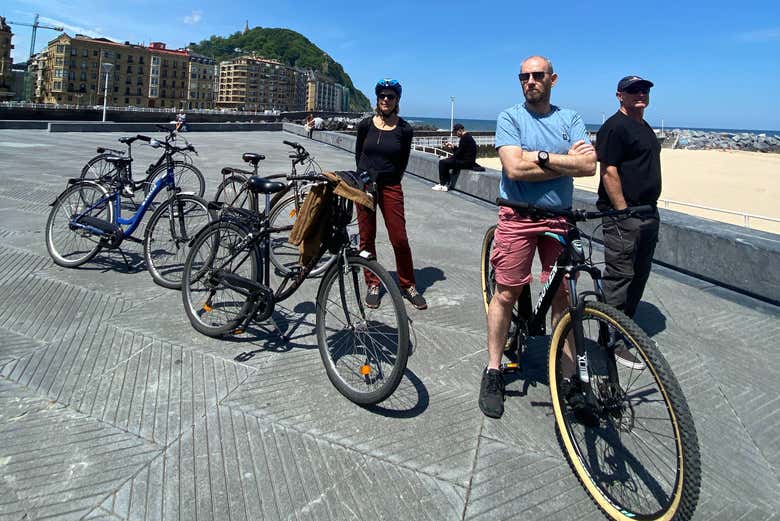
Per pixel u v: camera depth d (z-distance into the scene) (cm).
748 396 299
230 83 16900
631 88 323
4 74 10862
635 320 410
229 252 334
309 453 229
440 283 478
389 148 395
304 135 2547
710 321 412
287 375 294
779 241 477
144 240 430
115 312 365
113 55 11950
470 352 339
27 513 187
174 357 306
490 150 5500
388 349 300
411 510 200
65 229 467
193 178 800
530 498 211
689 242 536
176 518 189
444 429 254
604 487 212
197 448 227
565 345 249
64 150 1305
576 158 243
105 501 195
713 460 242
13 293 388
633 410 219
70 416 244
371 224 410
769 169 3675
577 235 253
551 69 260
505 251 268
